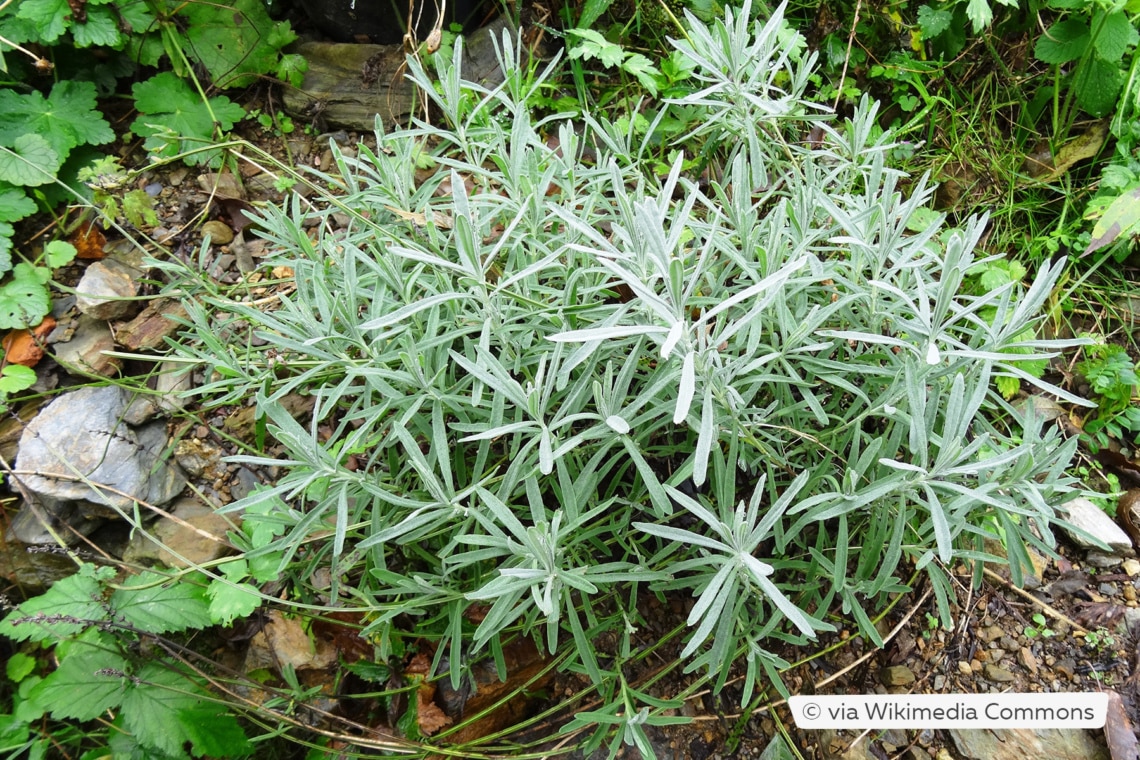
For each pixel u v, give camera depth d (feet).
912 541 1.79
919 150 2.69
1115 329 2.39
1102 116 2.56
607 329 1.34
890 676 1.90
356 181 2.26
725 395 1.56
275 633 1.98
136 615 1.81
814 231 1.71
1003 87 2.77
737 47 1.94
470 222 1.52
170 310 2.43
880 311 1.71
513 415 1.79
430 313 1.75
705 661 1.67
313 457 1.56
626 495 1.92
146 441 2.21
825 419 1.63
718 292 1.78
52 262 2.42
